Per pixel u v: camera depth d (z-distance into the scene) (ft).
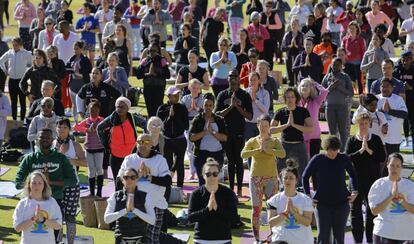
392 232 62.13
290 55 128.47
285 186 61.21
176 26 157.38
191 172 91.30
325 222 65.72
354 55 118.83
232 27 151.94
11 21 191.52
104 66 111.86
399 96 84.48
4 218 79.87
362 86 120.57
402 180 62.39
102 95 92.58
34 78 103.50
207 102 80.23
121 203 61.36
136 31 153.58
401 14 159.22
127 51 119.14
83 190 87.35
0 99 90.43
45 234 60.70
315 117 83.82
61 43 120.37
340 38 143.84
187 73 102.32
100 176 82.79
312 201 63.31
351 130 108.68
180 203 83.97
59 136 74.64
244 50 118.11
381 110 83.46
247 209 82.07
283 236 61.21
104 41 135.64
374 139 69.67
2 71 112.06
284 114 79.25
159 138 81.76
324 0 159.12
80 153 75.46
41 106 81.92
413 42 105.70
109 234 75.61
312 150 83.92
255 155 73.31
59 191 66.03
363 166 69.46
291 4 204.13
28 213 60.64
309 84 83.82
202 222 60.23
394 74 94.99
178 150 84.53
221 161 81.10
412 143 96.58
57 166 65.82
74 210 67.51
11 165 97.04
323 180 65.62
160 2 147.64
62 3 156.04
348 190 67.82
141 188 63.67
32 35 143.64
